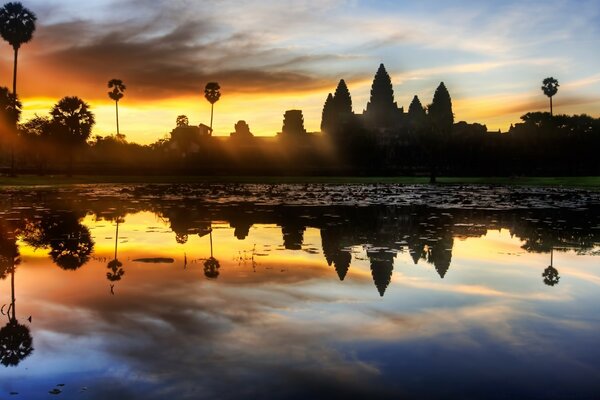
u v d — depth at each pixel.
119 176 64.88
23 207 23.00
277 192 36.31
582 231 15.24
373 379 4.65
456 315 6.65
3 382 4.64
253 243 12.84
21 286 8.21
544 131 81.50
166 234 14.48
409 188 42.66
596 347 5.46
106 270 9.45
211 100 104.38
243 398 4.30
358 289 8.05
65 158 71.56
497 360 5.10
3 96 53.84
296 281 8.58
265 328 6.11
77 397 4.34
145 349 5.43
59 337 5.81
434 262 10.32
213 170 71.25
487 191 37.81
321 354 5.26
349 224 16.98
